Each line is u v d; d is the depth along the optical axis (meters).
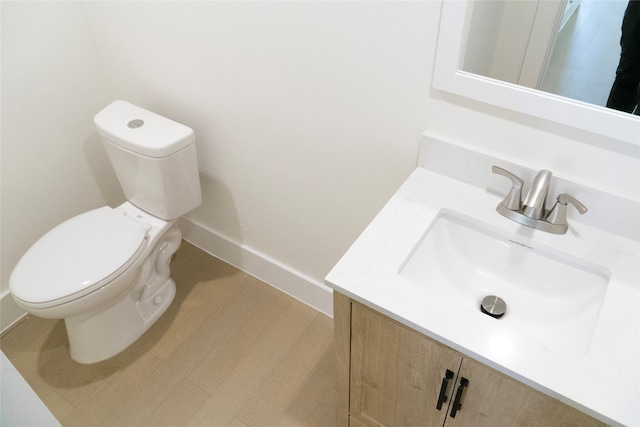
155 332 2.02
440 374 1.15
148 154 1.66
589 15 1.00
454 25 1.08
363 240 1.20
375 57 1.26
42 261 1.68
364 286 1.09
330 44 1.31
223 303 2.13
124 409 1.80
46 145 1.96
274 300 2.14
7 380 0.77
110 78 2.00
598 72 1.03
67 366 1.92
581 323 1.12
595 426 0.95
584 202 1.19
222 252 2.28
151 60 1.77
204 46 1.57
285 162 1.70
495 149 1.25
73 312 1.66
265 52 1.45
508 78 1.12
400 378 1.25
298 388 1.84
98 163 2.19
